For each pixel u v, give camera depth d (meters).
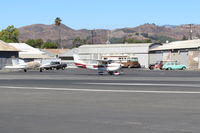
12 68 72.25
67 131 11.08
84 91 24.89
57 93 23.70
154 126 11.72
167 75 48.56
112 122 12.53
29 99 20.27
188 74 52.03
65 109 15.96
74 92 24.27
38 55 109.25
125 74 52.72
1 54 87.94
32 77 45.47
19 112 15.13
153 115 14.02
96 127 11.65
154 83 31.95
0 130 11.31
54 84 32.12
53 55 119.75
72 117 13.70
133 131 10.96
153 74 52.31
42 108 16.36
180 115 13.98
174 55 89.81
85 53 107.94
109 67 51.09
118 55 96.56
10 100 19.86
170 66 79.00
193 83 31.78
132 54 99.50
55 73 58.91
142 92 23.72
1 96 22.11
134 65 92.69
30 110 15.73
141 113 14.56
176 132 10.77
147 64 97.19
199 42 88.12
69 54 111.56
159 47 97.88
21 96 22.02
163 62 83.50
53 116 13.98
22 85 31.33
